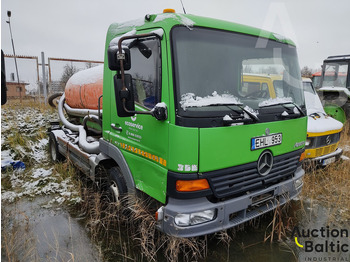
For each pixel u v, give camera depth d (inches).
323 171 195.6
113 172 135.5
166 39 93.1
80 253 114.0
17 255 109.7
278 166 119.0
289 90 129.8
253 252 116.9
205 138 92.1
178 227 95.1
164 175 97.3
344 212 148.8
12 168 203.0
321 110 230.7
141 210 111.5
